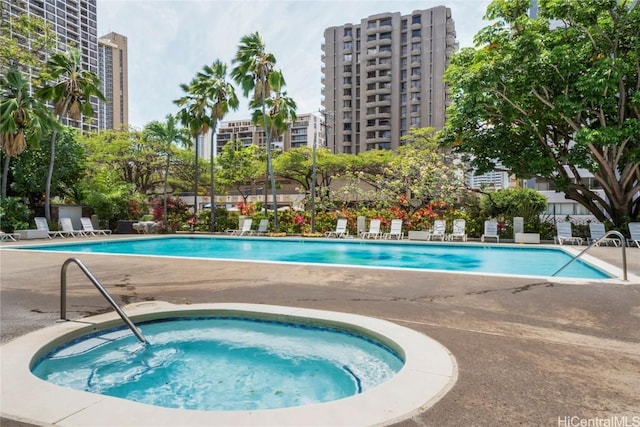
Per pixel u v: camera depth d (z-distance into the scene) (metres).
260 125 23.67
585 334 4.22
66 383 3.66
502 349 3.75
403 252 14.68
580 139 13.50
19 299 5.95
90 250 15.78
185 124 23.73
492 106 15.19
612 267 8.66
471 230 17.50
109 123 97.94
